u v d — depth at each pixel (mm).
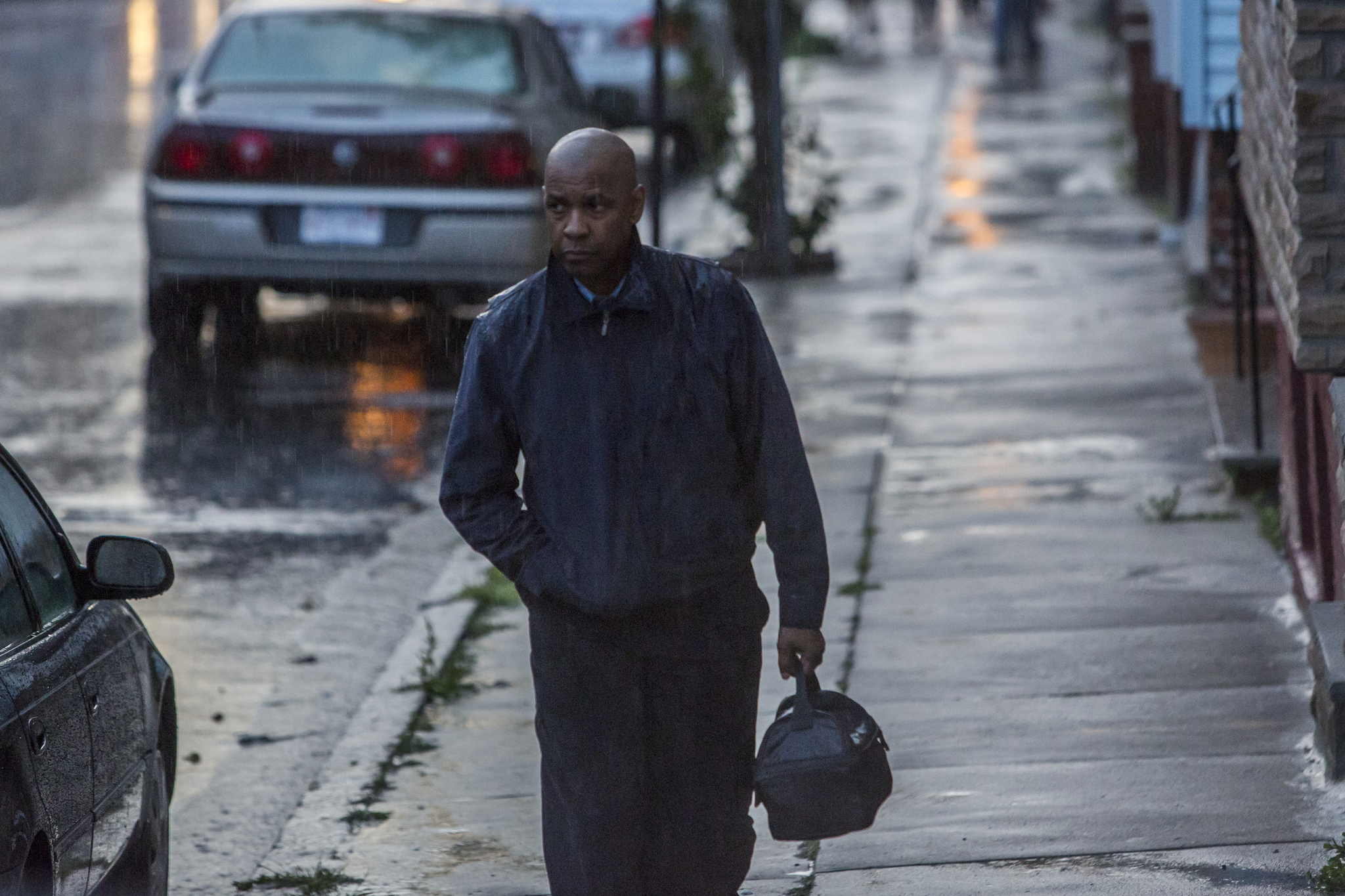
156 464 36188
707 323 14055
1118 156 74500
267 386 42219
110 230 64688
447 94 43125
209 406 40500
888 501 32312
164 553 16031
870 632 25469
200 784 21906
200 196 41344
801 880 18047
